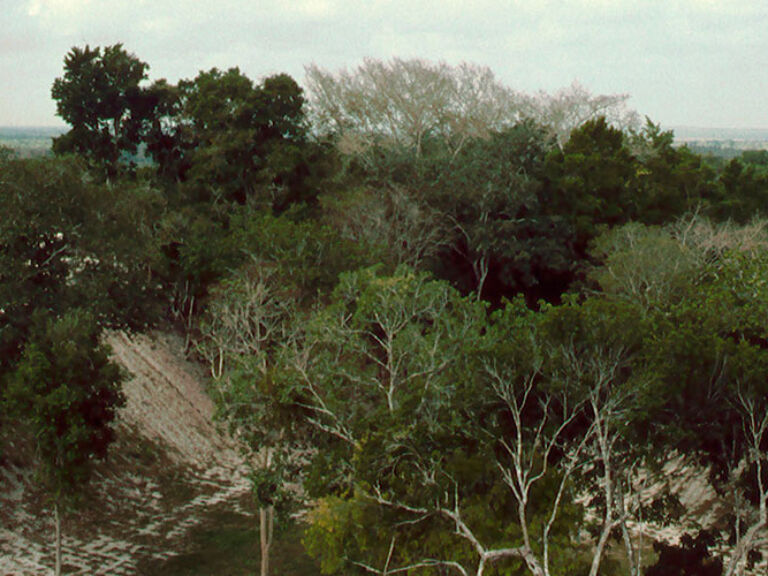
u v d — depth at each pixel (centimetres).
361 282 3188
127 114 6831
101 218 3884
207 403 5559
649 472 2994
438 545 2527
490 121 7106
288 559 3688
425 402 2545
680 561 2741
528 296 6938
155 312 4159
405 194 6144
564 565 2483
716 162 13425
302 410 2955
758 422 2477
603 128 7981
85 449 3109
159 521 4038
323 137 7231
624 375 2525
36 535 3634
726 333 2636
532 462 2492
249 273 4209
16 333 3447
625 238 6259
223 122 6291
